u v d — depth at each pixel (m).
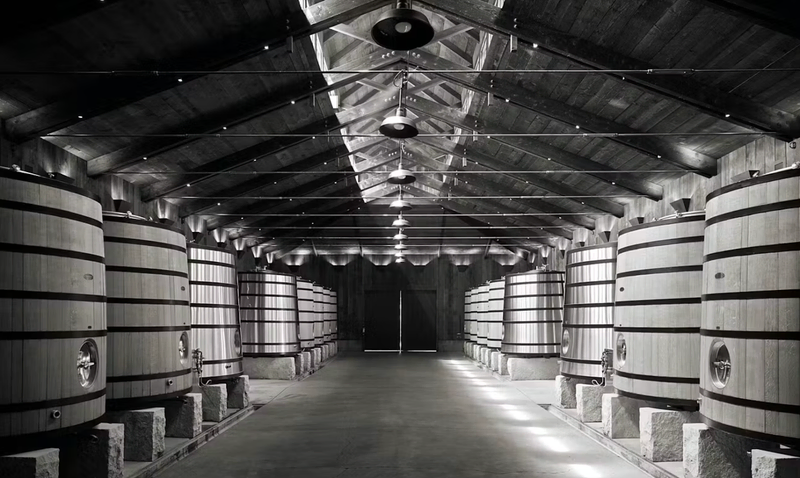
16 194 4.35
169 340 6.64
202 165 13.61
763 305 4.36
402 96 11.19
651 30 8.19
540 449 7.50
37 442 4.88
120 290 6.26
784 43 7.49
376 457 7.07
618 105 10.65
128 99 8.65
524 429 8.87
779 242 4.31
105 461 5.19
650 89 9.06
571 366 9.12
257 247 26.03
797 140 8.98
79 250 4.75
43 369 4.41
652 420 6.32
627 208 16.34
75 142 10.16
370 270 29.09
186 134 10.68
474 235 27.19
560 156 13.91
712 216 4.95
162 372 6.50
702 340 5.05
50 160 9.75
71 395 4.61
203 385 8.76
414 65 11.70
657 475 5.99
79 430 4.70
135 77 8.59
